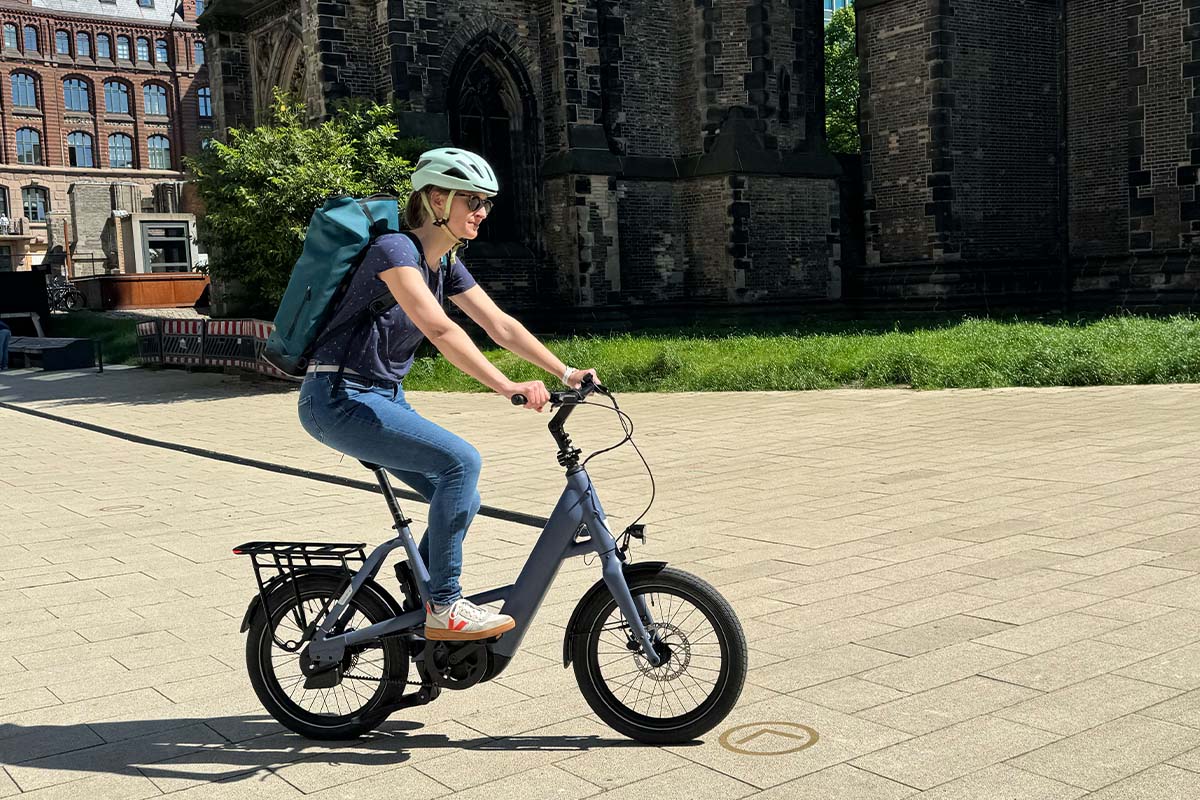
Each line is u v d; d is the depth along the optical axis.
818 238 27.97
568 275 26.30
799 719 3.82
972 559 5.87
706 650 3.82
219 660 4.93
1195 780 3.18
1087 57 27.17
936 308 26.47
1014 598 5.12
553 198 26.48
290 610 4.06
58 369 25.36
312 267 3.63
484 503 8.21
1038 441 9.61
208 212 20.38
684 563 6.14
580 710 4.09
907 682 4.12
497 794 3.37
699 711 3.68
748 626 4.93
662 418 12.95
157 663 4.91
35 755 3.86
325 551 3.92
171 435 13.60
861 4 27.58
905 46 26.77
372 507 8.46
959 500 7.41
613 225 26.28
